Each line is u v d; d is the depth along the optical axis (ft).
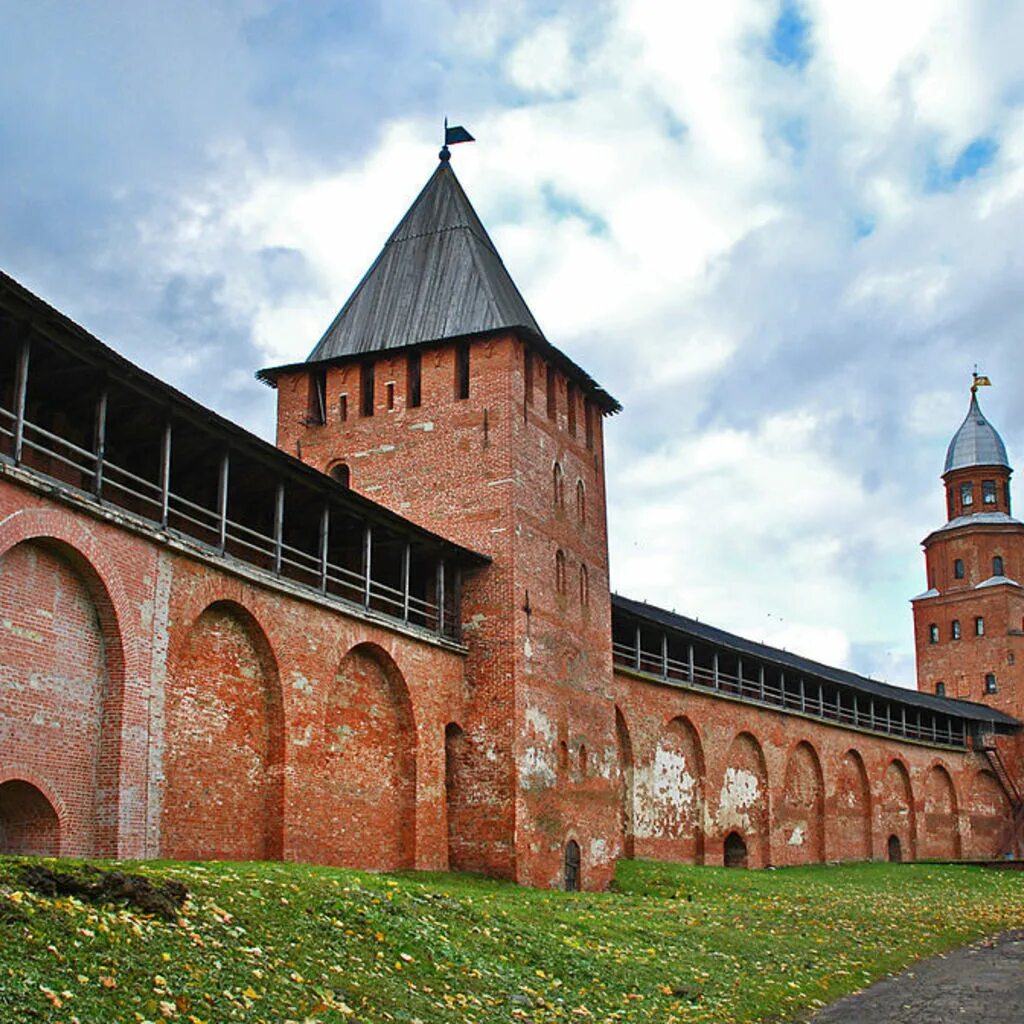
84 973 37.01
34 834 64.03
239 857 77.66
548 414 116.37
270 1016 38.99
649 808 133.69
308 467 83.25
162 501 72.28
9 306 60.80
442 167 126.41
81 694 66.23
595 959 61.46
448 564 106.42
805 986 64.95
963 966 76.89
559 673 110.63
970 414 272.51
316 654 84.79
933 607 260.21
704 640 148.77
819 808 174.09
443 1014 45.50
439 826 97.86
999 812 230.68
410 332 114.11
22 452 72.38
